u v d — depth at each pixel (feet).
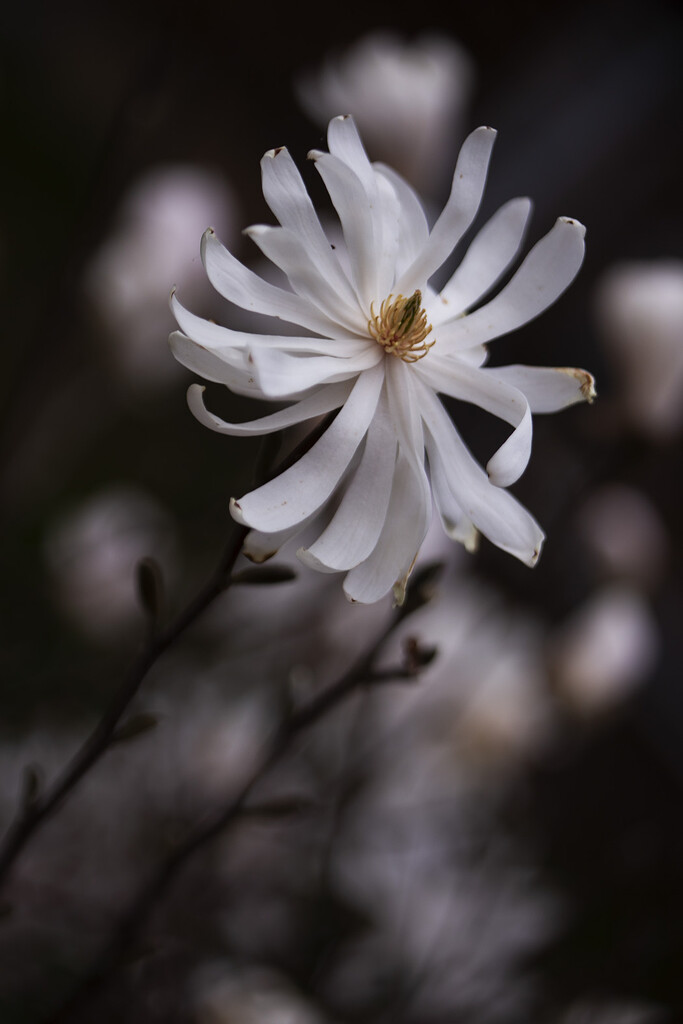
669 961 2.62
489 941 2.74
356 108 2.33
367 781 2.54
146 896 1.83
